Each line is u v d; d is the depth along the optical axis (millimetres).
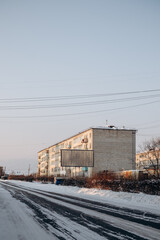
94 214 11742
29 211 12586
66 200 18688
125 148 65875
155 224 9500
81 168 68062
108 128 65562
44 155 108875
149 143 36938
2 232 8016
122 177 30594
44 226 8922
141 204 16297
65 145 86125
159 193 20328
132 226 9078
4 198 19984
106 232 8070
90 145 65438
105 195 22734
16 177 105812
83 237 7391
